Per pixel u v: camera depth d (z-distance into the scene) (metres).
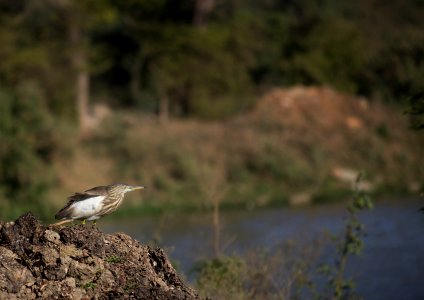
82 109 56.88
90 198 10.87
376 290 22.77
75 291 9.92
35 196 40.19
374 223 34.44
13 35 54.38
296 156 50.97
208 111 59.69
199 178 46.31
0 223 10.48
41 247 10.20
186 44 60.25
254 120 54.88
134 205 41.88
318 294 16.81
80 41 56.72
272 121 54.59
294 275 16.75
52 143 44.31
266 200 44.94
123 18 60.69
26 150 41.44
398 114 58.06
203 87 61.28
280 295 15.80
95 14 56.28
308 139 52.75
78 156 47.00
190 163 47.22
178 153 48.19
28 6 55.06
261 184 47.75
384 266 25.41
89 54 57.06
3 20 54.53
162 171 47.38
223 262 16.02
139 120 57.16
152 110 60.81
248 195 45.53
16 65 53.56
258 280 16.23
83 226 10.71
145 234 28.75
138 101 60.97
